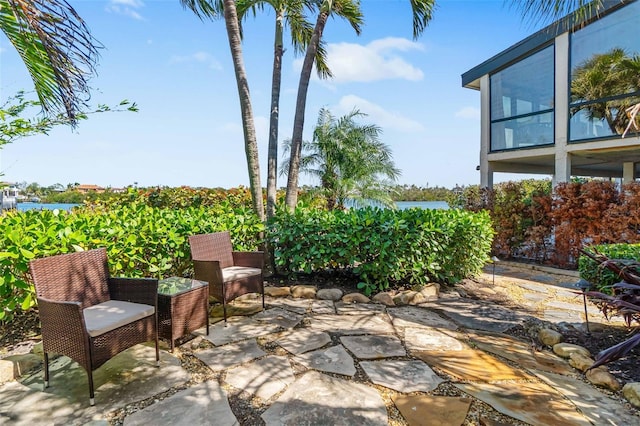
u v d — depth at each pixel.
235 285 3.63
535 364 2.68
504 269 6.91
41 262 2.40
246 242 5.06
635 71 6.45
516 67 8.50
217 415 2.01
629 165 10.17
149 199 6.82
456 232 4.96
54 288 2.44
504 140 8.81
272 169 5.35
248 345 2.98
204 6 5.74
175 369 2.56
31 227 3.02
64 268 2.52
